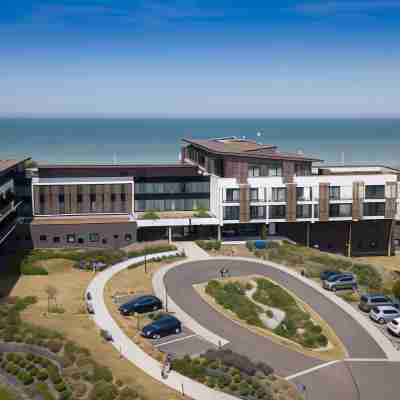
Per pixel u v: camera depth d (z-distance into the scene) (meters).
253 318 56.78
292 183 91.06
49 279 68.69
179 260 79.06
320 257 82.12
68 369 43.47
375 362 49.19
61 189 89.94
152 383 42.16
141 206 93.31
